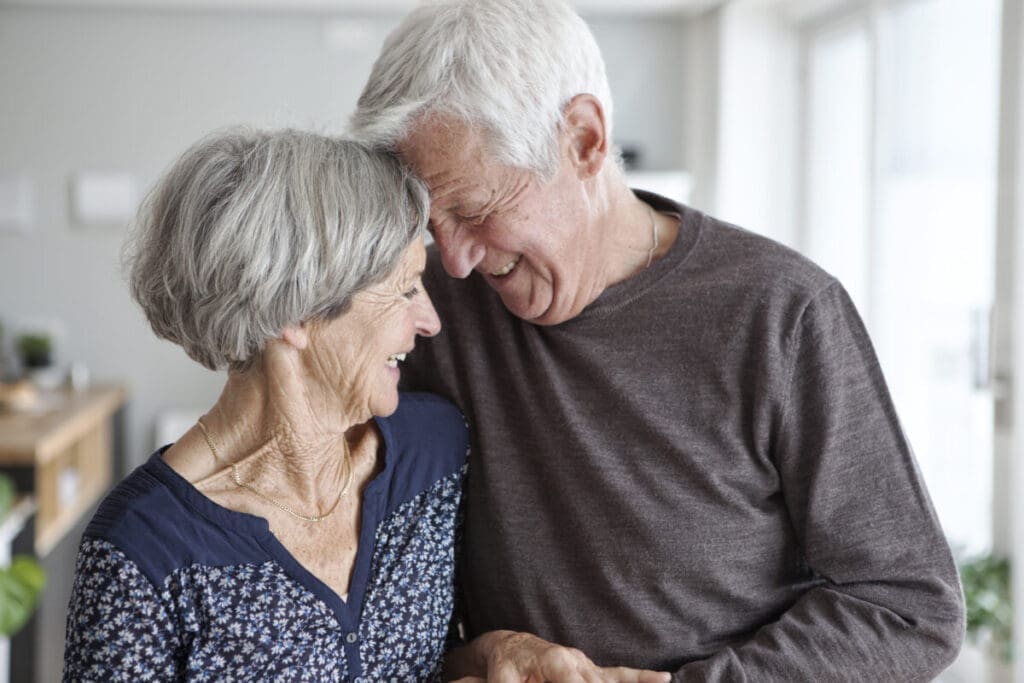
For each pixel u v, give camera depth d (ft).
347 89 17.47
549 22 4.04
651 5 16.71
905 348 12.32
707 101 16.89
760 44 16.02
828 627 4.33
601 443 4.49
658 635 4.48
